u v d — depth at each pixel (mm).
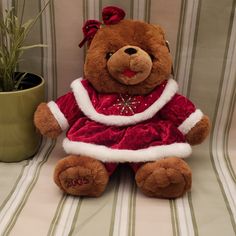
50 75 874
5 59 770
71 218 665
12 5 814
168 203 708
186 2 790
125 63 703
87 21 770
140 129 739
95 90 782
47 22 824
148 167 706
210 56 831
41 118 762
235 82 845
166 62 748
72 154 731
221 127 889
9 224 647
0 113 770
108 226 647
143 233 633
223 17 795
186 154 734
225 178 785
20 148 819
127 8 806
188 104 774
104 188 723
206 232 639
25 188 741
